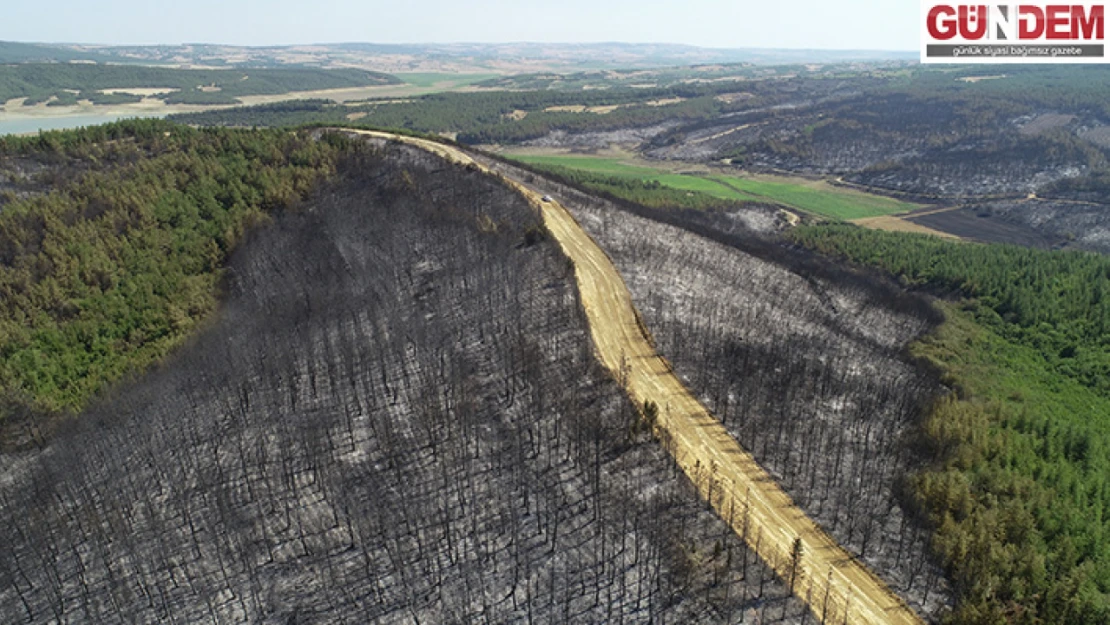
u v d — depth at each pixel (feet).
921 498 167.84
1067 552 149.89
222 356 245.45
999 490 169.58
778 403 211.61
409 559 157.38
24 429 231.50
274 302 281.33
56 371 257.96
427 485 176.76
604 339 244.83
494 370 218.79
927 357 270.46
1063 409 234.38
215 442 200.85
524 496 170.19
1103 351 281.13
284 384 221.66
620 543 156.56
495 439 190.08
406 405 207.41
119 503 182.80
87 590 157.89
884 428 206.39
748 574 149.07
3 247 294.46
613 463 179.73
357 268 301.02
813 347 258.37
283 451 191.62
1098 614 134.51
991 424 207.31
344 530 166.50
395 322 253.44
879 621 140.67
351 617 145.28
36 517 181.47
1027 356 283.79
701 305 278.87
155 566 164.14
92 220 319.47
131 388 244.01
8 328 262.47
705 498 171.01
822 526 165.99
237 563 160.76
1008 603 138.00
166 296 296.10
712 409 208.74
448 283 278.87
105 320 279.69
